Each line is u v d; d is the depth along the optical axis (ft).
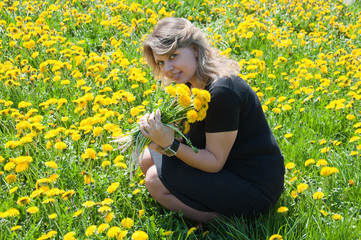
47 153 10.35
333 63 16.60
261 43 19.29
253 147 8.32
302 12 23.38
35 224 8.30
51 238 7.58
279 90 14.74
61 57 16.74
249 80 14.67
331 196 9.30
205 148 8.21
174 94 7.47
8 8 20.57
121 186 9.53
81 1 23.27
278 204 8.94
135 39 19.24
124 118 12.09
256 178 8.34
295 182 9.63
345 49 19.12
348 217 8.52
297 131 12.02
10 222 8.16
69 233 7.43
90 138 10.81
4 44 17.38
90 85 14.19
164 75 9.06
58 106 11.88
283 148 11.07
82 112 11.75
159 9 23.76
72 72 14.24
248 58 17.53
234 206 8.32
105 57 15.39
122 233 7.34
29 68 14.38
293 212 8.83
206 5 24.56
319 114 12.75
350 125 12.42
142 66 15.75
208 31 20.65
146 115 7.97
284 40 18.85
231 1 26.73
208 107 7.81
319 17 23.32
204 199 8.31
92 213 8.63
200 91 7.41
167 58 8.00
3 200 8.93
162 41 7.88
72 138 10.16
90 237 7.91
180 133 7.75
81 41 17.81
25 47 16.52
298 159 10.73
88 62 15.19
